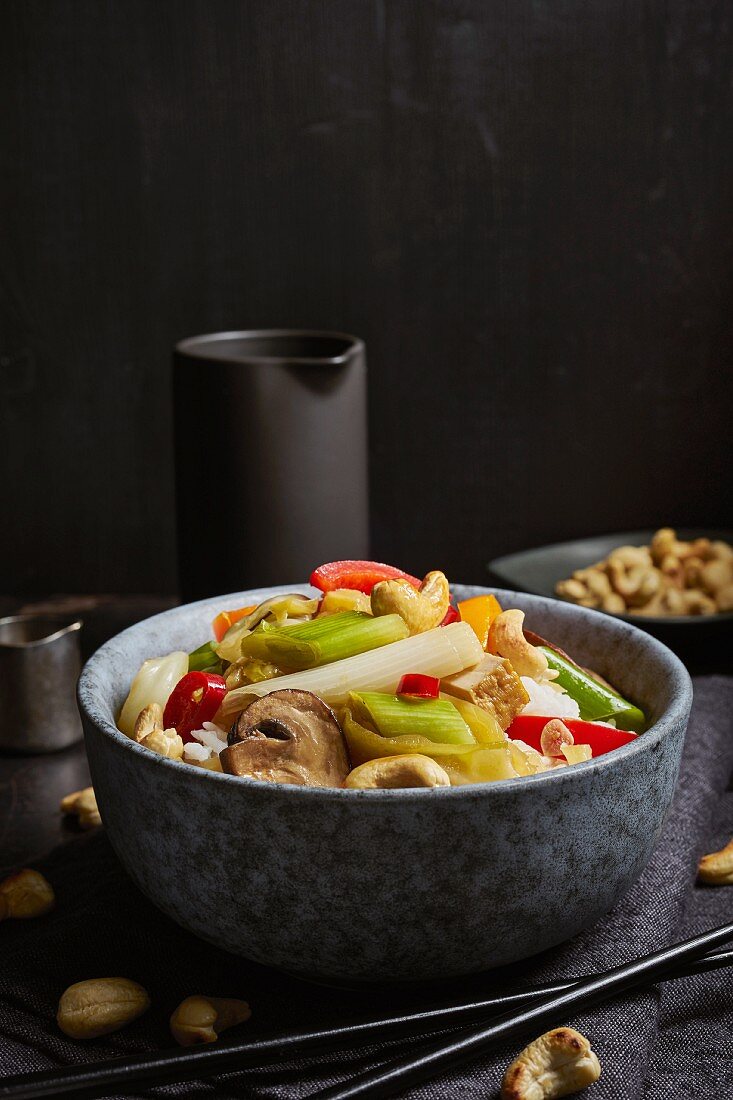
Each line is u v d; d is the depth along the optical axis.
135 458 1.84
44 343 1.79
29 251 1.75
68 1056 0.77
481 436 1.79
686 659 1.50
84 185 1.72
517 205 1.70
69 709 1.27
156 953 0.87
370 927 0.72
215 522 1.41
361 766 0.73
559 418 1.78
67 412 1.82
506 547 1.83
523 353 1.75
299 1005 0.81
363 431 1.46
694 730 1.15
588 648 0.98
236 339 1.56
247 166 1.71
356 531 1.45
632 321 1.73
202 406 1.38
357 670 0.81
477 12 1.63
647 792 0.76
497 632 0.90
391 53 1.65
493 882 0.71
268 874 0.71
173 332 1.78
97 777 0.81
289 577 1.41
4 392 1.82
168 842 0.75
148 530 1.87
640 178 1.68
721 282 1.71
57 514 1.87
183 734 0.85
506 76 1.65
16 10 1.66
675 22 1.62
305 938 0.73
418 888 0.71
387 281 1.74
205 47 1.66
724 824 1.10
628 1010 0.77
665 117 1.66
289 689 0.79
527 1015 0.72
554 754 0.83
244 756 0.75
